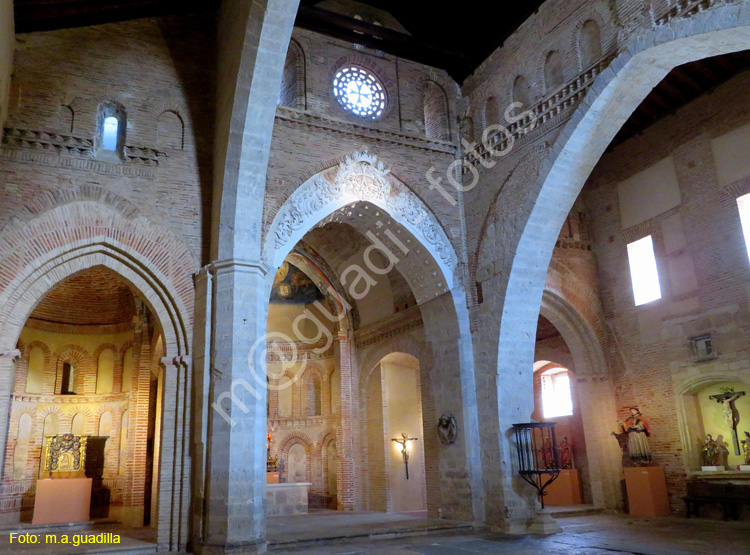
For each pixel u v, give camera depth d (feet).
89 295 70.85
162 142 48.65
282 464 81.66
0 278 41.27
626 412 63.67
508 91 55.42
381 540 47.03
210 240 47.60
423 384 65.00
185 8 51.98
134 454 61.00
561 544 42.06
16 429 65.31
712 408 58.08
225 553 39.04
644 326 62.80
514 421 52.11
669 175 61.62
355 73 58.03
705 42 40.14
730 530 46.62
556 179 50.42
